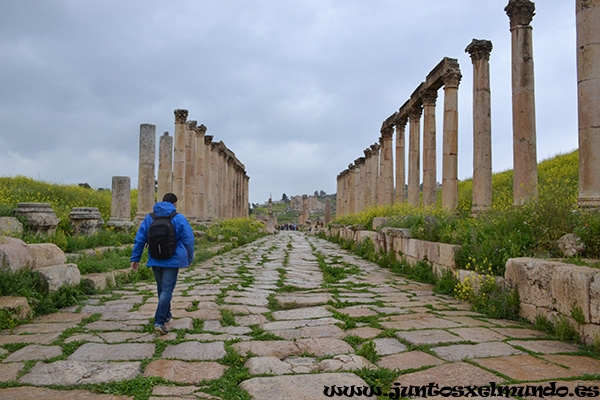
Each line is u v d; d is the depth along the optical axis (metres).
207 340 4.87
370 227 19.02
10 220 9.38
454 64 15.66
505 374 3.72
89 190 23.50
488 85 13.50
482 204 13.19
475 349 4.45
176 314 6.16
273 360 4.11
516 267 6.15
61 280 6.86
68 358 4.17
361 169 34.00
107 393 3.39
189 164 24.56
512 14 11.31
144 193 17.16
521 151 11.05
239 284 8.98
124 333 5.12
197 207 26.72
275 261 14.34
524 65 11.13
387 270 12.20
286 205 118.38
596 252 6.60
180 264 5.32
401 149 22.86
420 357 4.22
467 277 7.39
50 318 5.86
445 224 10.55
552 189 8.73
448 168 15.42
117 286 8.55
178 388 3.51
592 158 8.66
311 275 10.93
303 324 5.67
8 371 3.77
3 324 5.21
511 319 5.98
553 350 4.44
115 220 15.53
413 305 7.00
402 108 22.00
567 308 4.96
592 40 8.76
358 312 6.41
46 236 10.02
